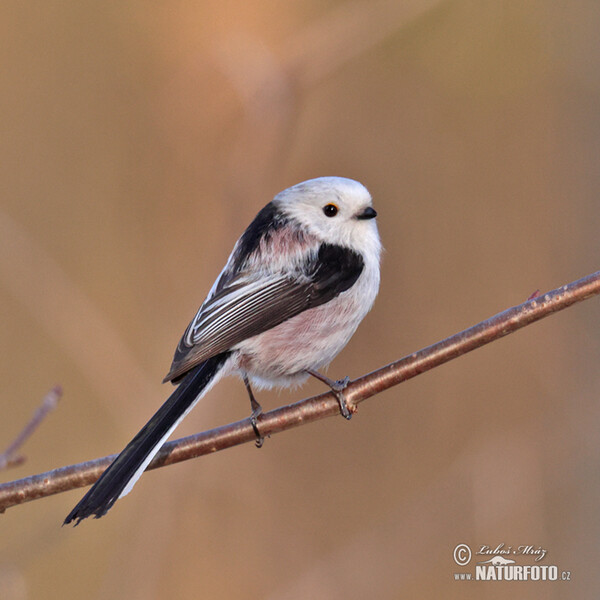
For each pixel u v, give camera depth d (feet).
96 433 38.34
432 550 32.94
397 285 39.14
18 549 30.58
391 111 41.47
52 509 34.73
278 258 25.66
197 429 34.12
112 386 34.53
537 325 37.52
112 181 39.73
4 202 39.68
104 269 38.88
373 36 36.65
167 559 33.22
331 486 35.35
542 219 40.68
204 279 36.83
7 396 38.75
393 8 36.91
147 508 33.50
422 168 41.09
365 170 40.65
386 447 35.86
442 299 38.93
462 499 33.58
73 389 38.83
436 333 38.34
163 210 38.78
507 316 21.76
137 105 40.27
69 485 21.36
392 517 33.68
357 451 35.73
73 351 35.32
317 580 32.60
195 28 40.42
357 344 38.17
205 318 24.88
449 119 41.60
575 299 21.33
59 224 39.60
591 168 41.50
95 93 40.68
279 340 25.11
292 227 26.30
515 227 40.37
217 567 33.35
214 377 24.29
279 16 40.16
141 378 34.94
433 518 33.35
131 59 40.60
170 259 38.40
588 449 35.27
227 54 36.76
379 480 35.37
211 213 37.78
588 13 42.55
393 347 38.22
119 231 39.09
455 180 41.09
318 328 25.50
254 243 26.14
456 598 32.42
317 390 37.83
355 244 26.50
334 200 26.40
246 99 35.83
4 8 41.11
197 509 33.88
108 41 41.09
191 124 38.37
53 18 41.37
